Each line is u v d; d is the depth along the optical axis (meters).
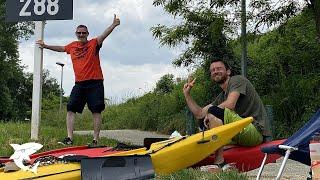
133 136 15.84
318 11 11.74
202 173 5.22
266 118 6.21
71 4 9.33
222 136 5.50
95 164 4.44
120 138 14.72
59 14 9.34
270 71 14.59
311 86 12.84
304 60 13.68
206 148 5.43
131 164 4.62
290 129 12.91
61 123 23.75
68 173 4.55
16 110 52.78
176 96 18.05
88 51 8.53
